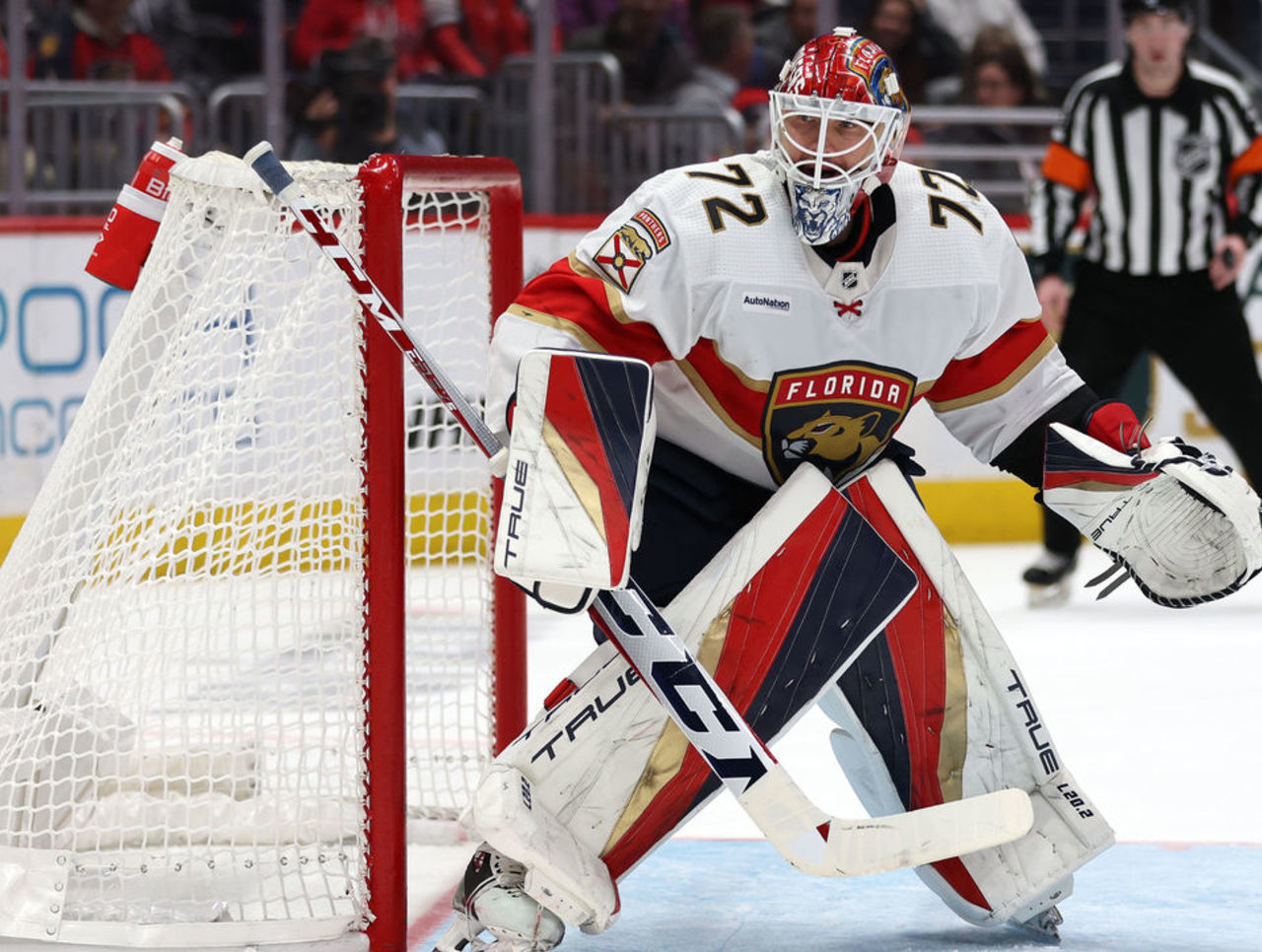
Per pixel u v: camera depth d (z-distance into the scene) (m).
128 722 9.18
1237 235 19.64
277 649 8.34
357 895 8.23
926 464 24.39
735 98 25.78
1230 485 7.70
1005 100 26.16
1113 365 20.17
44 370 21.09
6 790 8.62
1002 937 8.49
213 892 8.67
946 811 7.55
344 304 8.25
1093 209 19.92
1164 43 19.27
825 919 8.83
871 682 8.29
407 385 13.13
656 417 7.87
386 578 8.11
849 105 7.21
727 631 7.88
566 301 7.62
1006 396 8.37
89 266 8.76
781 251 7.55
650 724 7.72
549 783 7.71
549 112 23.59
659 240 7.48
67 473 8.58
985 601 20.28
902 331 7.77
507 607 10.52
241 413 8.34
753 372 7.71
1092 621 18.95
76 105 22.83
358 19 25.23
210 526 8.39
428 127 24.22
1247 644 17.53
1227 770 12.34
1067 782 8.34
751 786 7.30
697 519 8.23
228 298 8.29
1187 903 9.02
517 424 7.11
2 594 8.67
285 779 9.63
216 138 23.47
